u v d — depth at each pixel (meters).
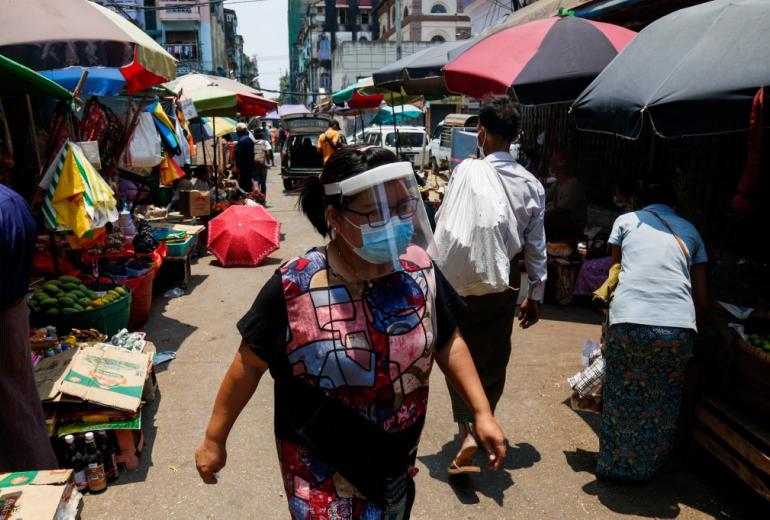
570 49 4.79
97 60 4.26
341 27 61.69
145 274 5.40
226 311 6.14
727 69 2.61
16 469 2.51
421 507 2.96
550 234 6.55
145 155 6.91
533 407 3.99
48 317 4.21
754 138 2.54
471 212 2.86
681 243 2.90
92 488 3.04
